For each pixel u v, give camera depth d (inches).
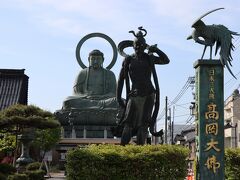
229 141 2492.6
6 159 1809.8
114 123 2881.4
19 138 1465.3
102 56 3122.5
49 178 1738.4
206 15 701.3
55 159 2677.2
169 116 2898.6
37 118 1392.7
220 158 684.7
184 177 692.1
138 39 825.5
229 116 2605.8
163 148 681.6
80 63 3132.4
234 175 797.9
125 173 657.6
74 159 658.8
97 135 2891.2
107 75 3083.2
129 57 837.2
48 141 2063.2
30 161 1435.8
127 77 841.5
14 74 2534.5
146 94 824.3
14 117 1369.3
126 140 831.1
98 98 2977.4
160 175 665.6
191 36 718.5
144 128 834.2
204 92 693.9
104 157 655.8
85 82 3068.4
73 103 2947.8
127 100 840.3
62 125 2920.8
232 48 709.9
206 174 683.4
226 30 705.6
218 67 697.6
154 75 840.9
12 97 2436.0
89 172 651.5
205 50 703.1
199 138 689.0
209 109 690.2
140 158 660.1
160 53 837.8
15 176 1082.7
